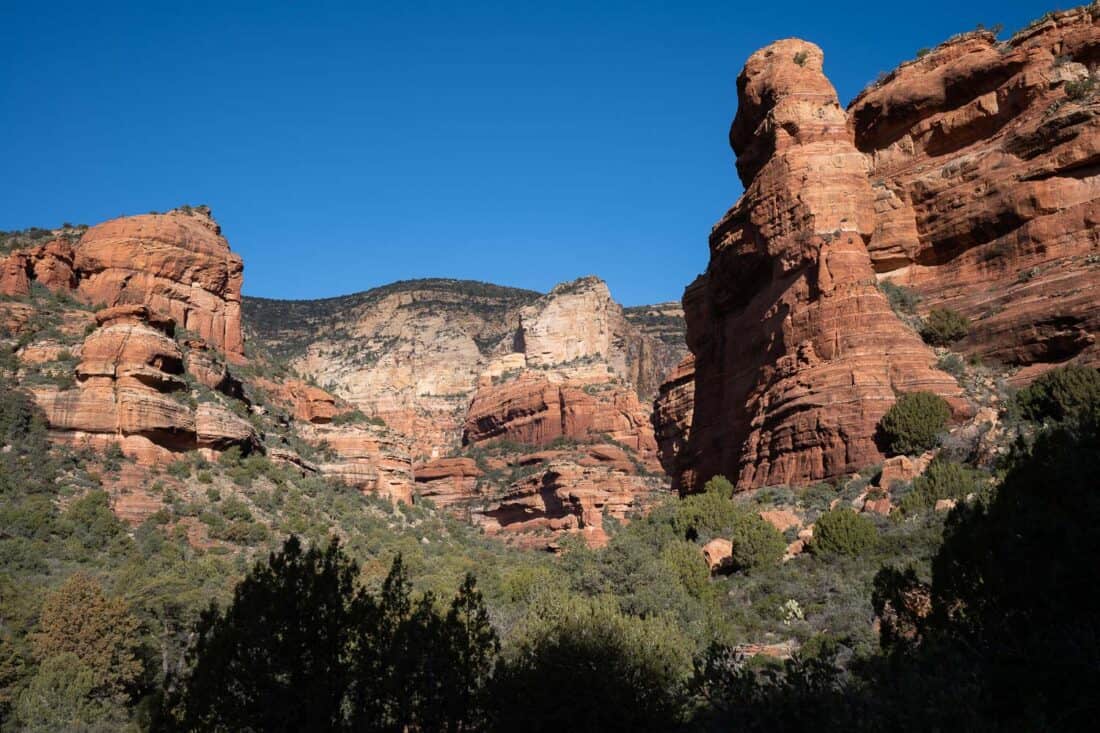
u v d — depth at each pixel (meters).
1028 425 47.97
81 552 50.97
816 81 65.69
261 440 75.62
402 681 22.56
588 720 26.30
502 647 31.12
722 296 70.19
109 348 63.81
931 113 67.44
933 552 39.50
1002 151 61.06
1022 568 20.97
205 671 21.80
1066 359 52.69
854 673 23.73
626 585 42.69
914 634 24.48
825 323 57.19
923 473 48.12
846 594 39.06
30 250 76.75
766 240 63.38
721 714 21.09
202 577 50.62
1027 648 19.48
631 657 27.89
